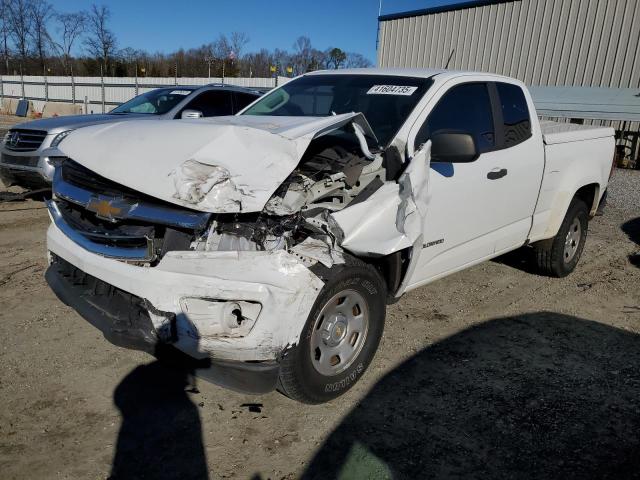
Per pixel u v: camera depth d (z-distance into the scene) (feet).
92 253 9.84
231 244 9.14
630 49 47.78
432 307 15.17
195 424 9.51
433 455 8.96
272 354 8.78
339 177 9.97
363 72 14.75
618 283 18.02
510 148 14.58
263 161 9.20
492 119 14.30
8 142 23.39
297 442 9.15
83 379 10.65
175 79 97.86
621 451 9.29
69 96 111.65
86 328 12.72
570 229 17.84
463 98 13.61
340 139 12.01
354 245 9.74
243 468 8.48
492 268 18.99
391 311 14.71
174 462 8.54
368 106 13.01
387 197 10.55
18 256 17.40
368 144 11.67
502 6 55.83
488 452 9.10
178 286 8.66
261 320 8.57
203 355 8.77
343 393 10.41
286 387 9.37
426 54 63.26
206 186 8.66
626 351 13.00
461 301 15.75
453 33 60.23
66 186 10.66
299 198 9.27
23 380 10.48
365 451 8.97
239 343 8.65
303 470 8.48
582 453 9.18
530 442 9.41
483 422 9.91
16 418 9.36
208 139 9.66
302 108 14.19
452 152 10.97
